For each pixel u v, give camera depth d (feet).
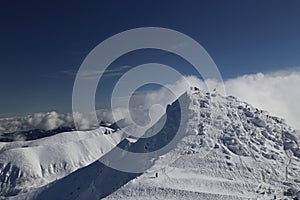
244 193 624.18
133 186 634.84
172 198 596.29
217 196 599.98
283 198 614.75
